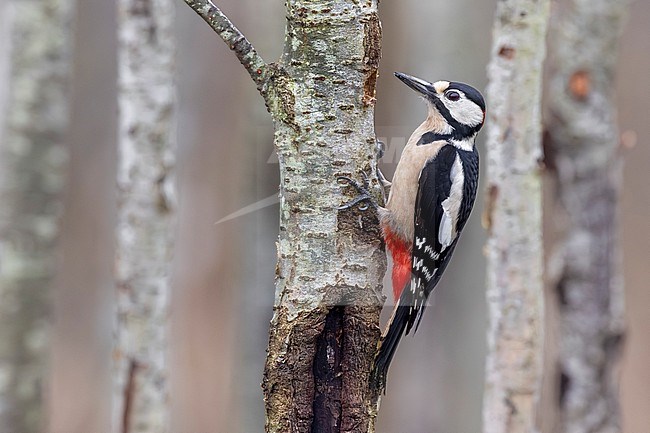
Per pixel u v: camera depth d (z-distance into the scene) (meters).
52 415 19.09
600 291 10.68
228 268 21.50
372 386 8.40
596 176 10.59
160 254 10.40
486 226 9.45
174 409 20.27
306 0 8.05
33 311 12.09
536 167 9.30
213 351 21.16
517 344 9.27
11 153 12.01
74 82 22.17
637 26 25.53
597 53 10.44
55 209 12.24
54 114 12.12
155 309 10.39
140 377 10.33
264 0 15.38
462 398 18.39
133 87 10.35
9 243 11.99
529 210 9.28
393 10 18.42
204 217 21.81
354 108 8.17
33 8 11.91
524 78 9.20
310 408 8.23
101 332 19.78
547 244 17.19
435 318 18.39
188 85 21.88
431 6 18.47
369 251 8.34
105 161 22.11
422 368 18.61
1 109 12.27
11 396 11.97
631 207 24.16
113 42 22.41
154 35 10.33
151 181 10.37
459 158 11.15
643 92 25.17
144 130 10.34
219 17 8.11
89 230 21.88
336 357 8.29
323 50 8.08
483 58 18.89
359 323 8.30
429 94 11.65
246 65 8.21
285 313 8.23
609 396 10.76
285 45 8.25
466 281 18.16
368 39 8.15
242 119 15.46
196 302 21.58
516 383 9.25
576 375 10.76
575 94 10.52
